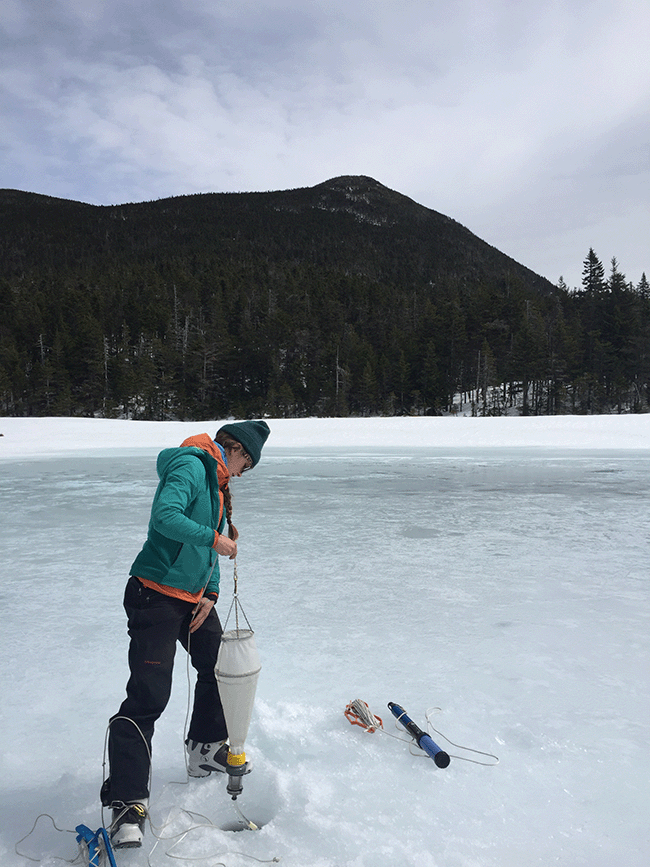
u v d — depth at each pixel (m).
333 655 3.43
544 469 15.77
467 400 112.38
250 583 5.01
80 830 1.79
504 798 2.04
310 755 2.36
